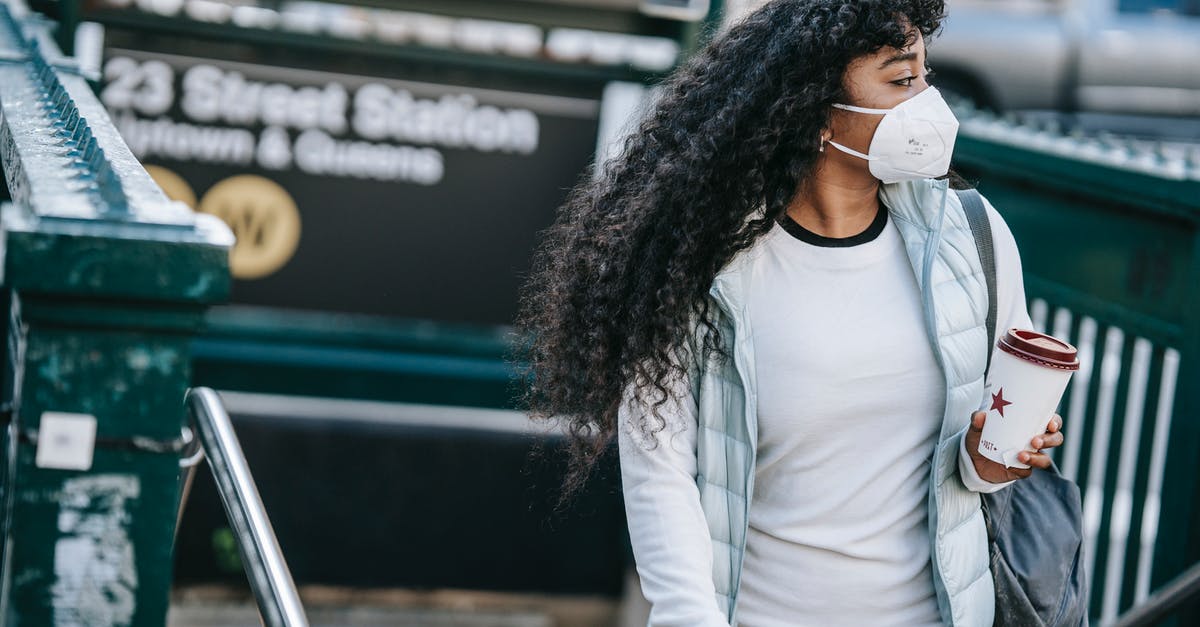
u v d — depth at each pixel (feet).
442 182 15.03
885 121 6.48
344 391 15.05
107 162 5.65
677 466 6.54
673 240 6.63
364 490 14.87
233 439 5.57
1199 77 28.68
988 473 6.52
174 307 4.78
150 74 14.30
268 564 5.27
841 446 6.56
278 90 14.58
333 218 14.90
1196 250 10.40
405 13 14.65
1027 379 6.28
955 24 28.37
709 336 6.59
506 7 14.76
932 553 6.57
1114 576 13.11
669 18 15.03
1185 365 10.50
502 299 15.34
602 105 15.12
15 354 5.09
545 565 15.26
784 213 6.63
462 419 15.14
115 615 4.95
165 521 4.94
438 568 15.12
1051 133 13.65
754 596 6.67
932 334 6.53
